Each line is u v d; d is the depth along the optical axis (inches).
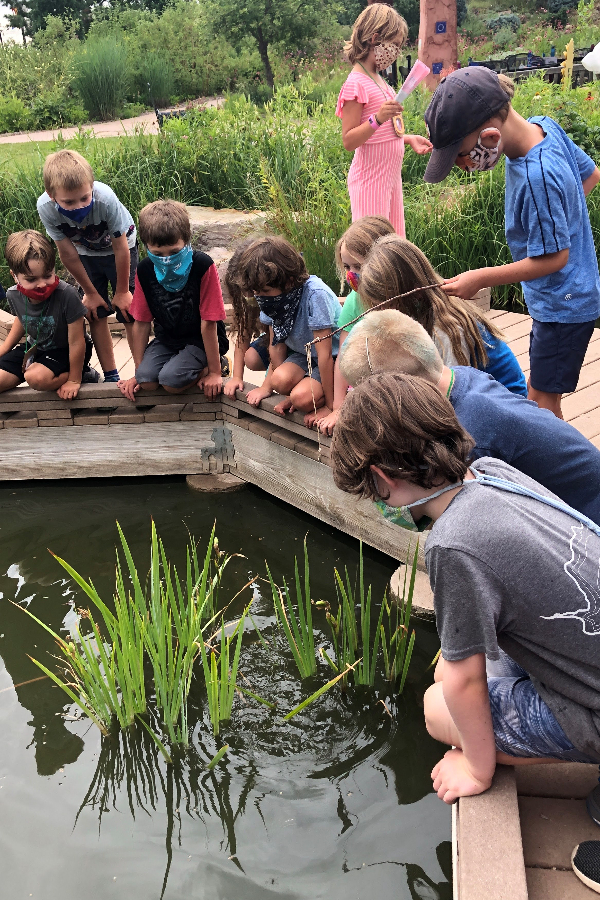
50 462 184.4
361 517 151.8
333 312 148.9
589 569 67.1
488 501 68.1
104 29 1083.3
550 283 128.6
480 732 72.8
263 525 164.7
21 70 844.0
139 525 167.6
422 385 68.1
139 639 113.4
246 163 316.5
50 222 175.2
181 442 180.1
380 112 182.9
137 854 96.3
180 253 157.4
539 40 866.1
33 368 173.8
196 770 107.9
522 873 68.3
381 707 116.1
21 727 117.3
